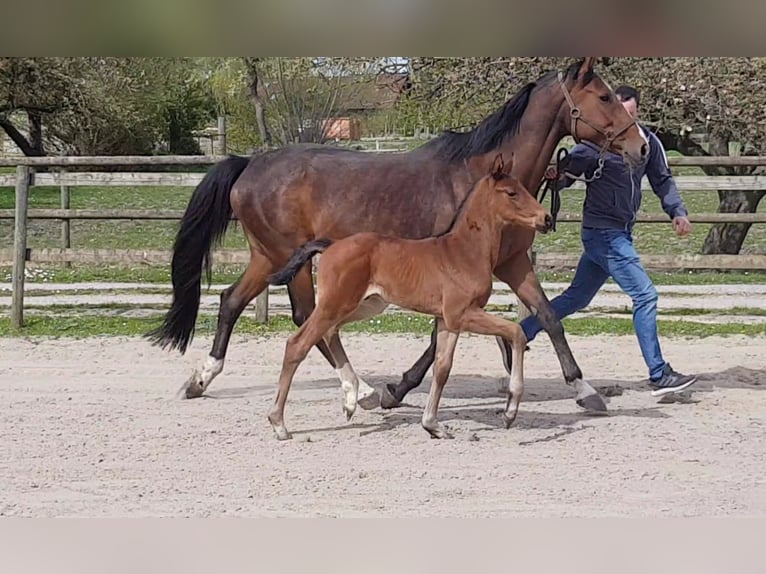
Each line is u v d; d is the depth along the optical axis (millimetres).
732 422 5977
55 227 17453
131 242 15648
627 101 6477
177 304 6695
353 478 4875
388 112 20047
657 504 4488
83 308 10375
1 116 19141
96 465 5078
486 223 5371
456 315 5398
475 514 4348
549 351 8352
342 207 6156
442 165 6125
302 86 19734
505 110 6070
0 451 5316
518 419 6047
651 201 20359
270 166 6391
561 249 15148
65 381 7105
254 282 6602
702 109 12852
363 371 7559
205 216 6609
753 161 9719
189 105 24438
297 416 6137
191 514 4344
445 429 5660
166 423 5930
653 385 6488
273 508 4434
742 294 11422
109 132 20891
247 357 8062
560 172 6262
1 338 8781
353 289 5391
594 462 5148
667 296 11305
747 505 4477
